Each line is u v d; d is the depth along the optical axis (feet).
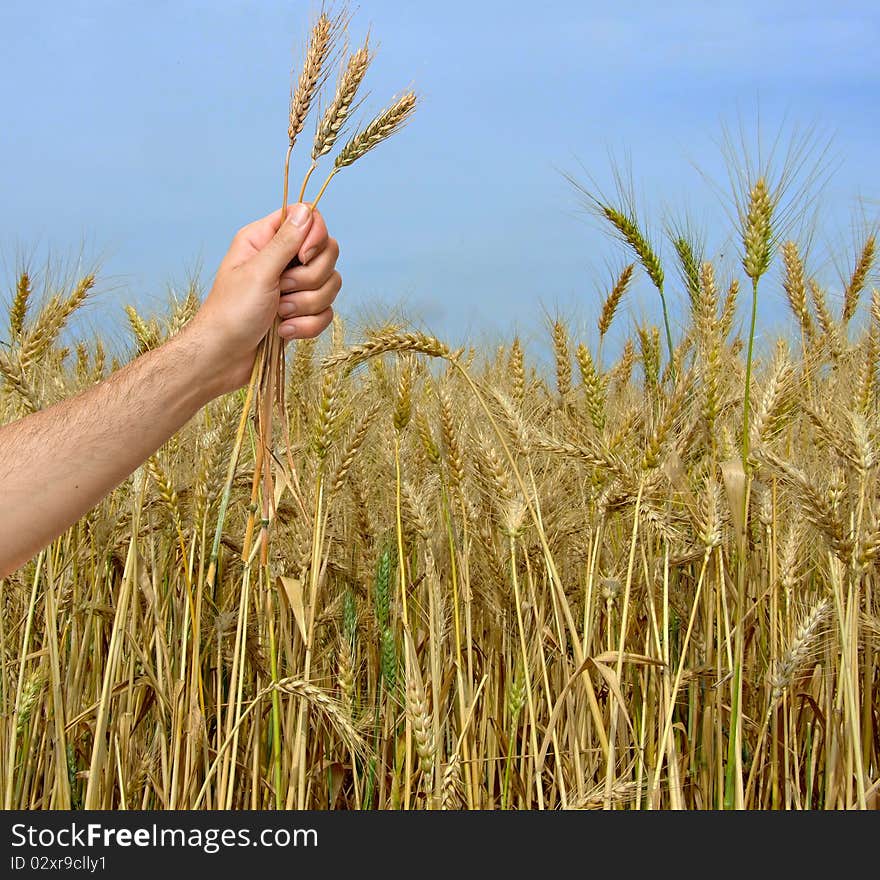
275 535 4.64
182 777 4.38
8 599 4.79
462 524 4.86
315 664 4.71
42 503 3.34
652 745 4.47
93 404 3.45
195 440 4.83
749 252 3.99
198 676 4.14
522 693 4.29
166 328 4.94
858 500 4.33
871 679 4.63
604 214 5.23
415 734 4.02
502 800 4.34
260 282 3.54
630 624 4.75
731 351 5.16
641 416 4.77
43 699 4.57
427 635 4.85
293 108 3.58
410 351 4.17
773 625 4.38
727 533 4.46
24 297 5.22
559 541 4.75
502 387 5.55
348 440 4.47
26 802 4.42
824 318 5.79
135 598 4.43
